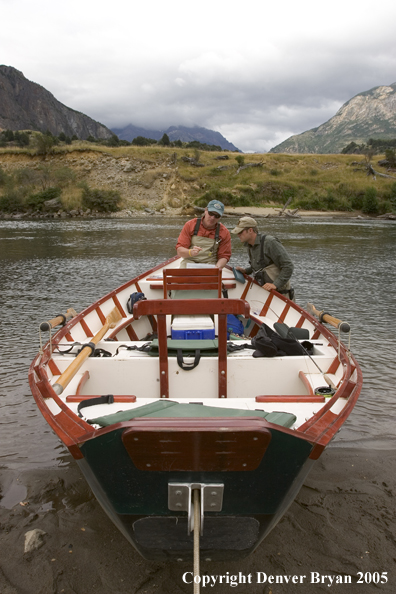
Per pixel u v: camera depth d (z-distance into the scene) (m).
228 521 2.47
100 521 3.16
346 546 2.92
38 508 3.29
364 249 20.00
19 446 4.15
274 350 3.71
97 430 2.25
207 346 3.76
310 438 2.26
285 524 3.13
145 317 6.11
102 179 59.53
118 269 14.36
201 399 3.03
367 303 9.77
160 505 2.39
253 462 2.23
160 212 52.53
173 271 4.57
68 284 11.83
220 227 6.05
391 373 5.84
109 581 2.65
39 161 64.00
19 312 8.90
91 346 3.87
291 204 56.41
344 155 74.25
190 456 2.21
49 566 2.75
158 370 3.63
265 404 2.97
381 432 4.38
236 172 63.41
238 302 3.18
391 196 56.97
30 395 5.21
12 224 37.44
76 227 33.78
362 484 3.57
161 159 64.12
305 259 16.70
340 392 2.94
